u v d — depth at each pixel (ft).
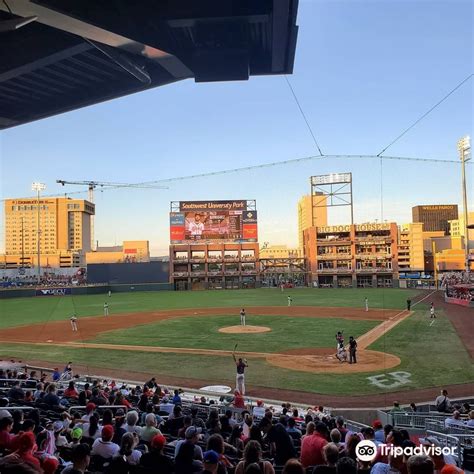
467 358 89.45
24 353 104.22
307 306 201.46
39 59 77.10
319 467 19.71
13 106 101.96
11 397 51.83
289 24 68.80
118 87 93.25
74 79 91.15
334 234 367.45
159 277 366.43
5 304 242.37
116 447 27.61
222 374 81.46
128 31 65.21
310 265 371.56
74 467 19.67
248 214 363.35
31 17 57.52
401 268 409.49
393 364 85.61
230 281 371.35
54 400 49.96
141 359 94.99
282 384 73.97
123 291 351.46
